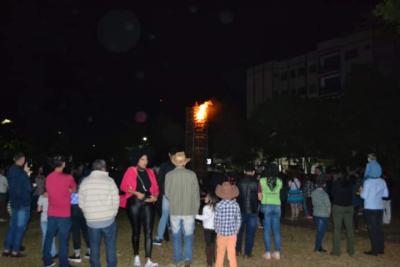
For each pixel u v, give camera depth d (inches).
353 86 1264.8
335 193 428.1
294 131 1854.1
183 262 377.4
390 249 463.2
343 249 462.3
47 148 1183.6
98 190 302.0
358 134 1208.8
